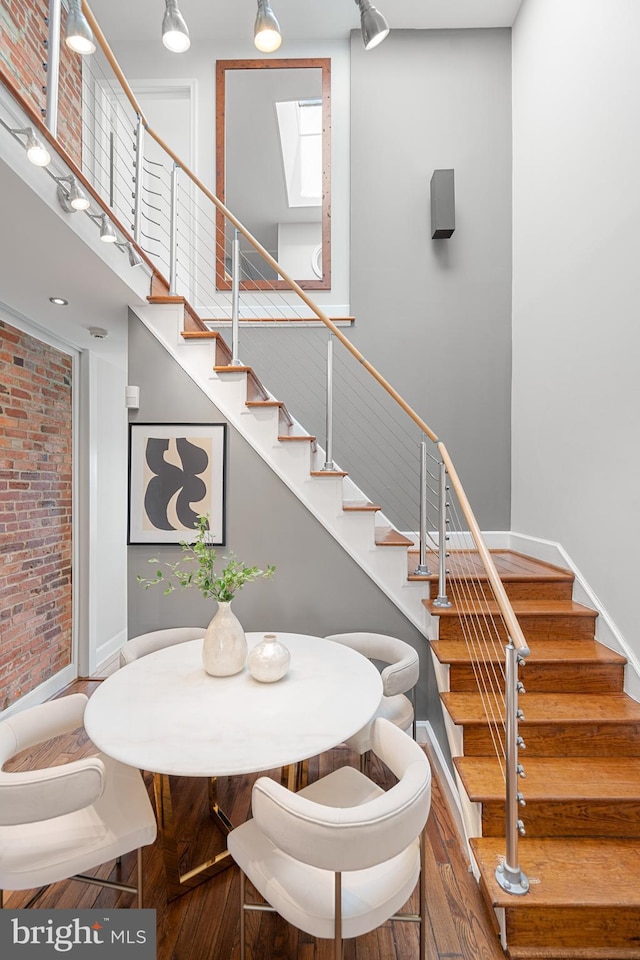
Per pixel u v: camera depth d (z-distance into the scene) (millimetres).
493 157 3730
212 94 3871
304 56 3824
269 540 2721
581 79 2686
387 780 2328
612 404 2359
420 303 3719
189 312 2881
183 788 2283
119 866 1793
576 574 2646
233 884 1739
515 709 1560
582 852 1692
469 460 3672
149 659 2016
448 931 1578
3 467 2799
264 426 2705
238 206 3939
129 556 2730
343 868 1071
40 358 3168
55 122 1760
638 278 2176
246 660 1979
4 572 2799
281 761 1287
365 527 2691
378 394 3682
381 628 2699
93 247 2086
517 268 3602
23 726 1568
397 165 3740
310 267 3949
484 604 2582
